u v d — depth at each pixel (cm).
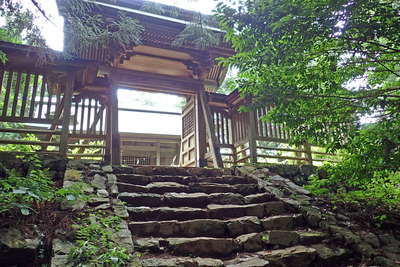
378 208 439
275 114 367
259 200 432
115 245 258
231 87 401
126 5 697
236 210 388
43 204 303
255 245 324
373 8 282
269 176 521
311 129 355
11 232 254
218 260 280
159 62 797
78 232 264
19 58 484
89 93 681
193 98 795
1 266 239
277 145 1153
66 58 493
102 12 634
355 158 333
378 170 329
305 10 286
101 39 529
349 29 291
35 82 500
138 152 1223
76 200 325
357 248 324
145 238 304
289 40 313
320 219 377
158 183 436
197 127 743
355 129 334
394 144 296
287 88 350
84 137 624
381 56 369
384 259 304
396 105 319
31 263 247
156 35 715
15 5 374
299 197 443
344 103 345
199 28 614
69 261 225
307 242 337
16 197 288
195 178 479
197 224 338
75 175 406
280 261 292
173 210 358
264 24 317
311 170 593
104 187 387
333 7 278
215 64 816
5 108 470
